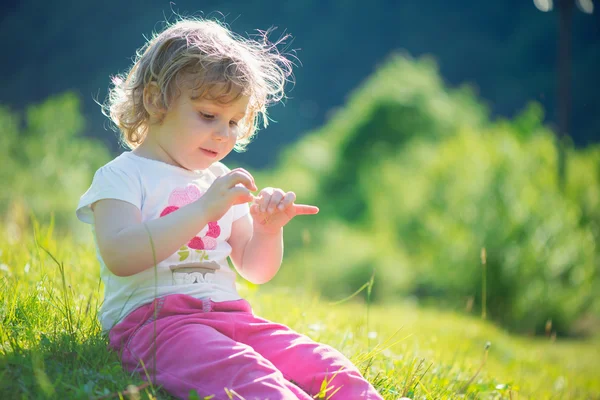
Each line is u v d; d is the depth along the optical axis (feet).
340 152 96.02
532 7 262.47
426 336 21.03
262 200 9.34
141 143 9.61
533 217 49.62
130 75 9.66
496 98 240.73
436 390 10.72
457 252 50.98
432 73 106.83
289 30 264.31
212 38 9.22
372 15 266.98
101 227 8.47
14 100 240.12
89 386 7.27
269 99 10.69
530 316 48.01
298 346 8.48
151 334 8.20
